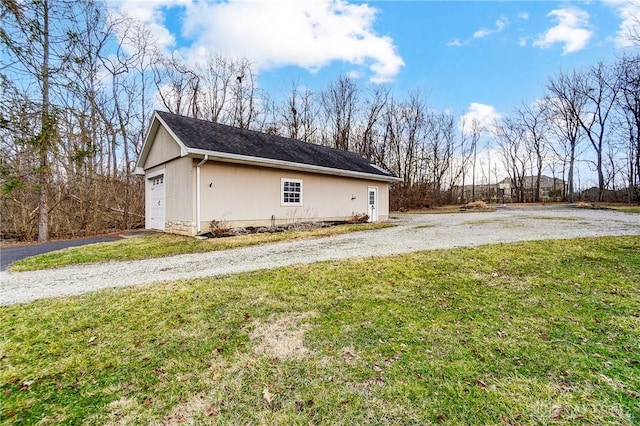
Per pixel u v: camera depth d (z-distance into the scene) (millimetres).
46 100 10562
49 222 11242
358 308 3541
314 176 12656
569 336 2861
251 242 8297
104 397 2113
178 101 20984
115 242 8883
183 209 9812
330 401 2033
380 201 15938
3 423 1869
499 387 2148
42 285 4684
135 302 3787
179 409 1985
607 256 5570
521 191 34156
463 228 10523
